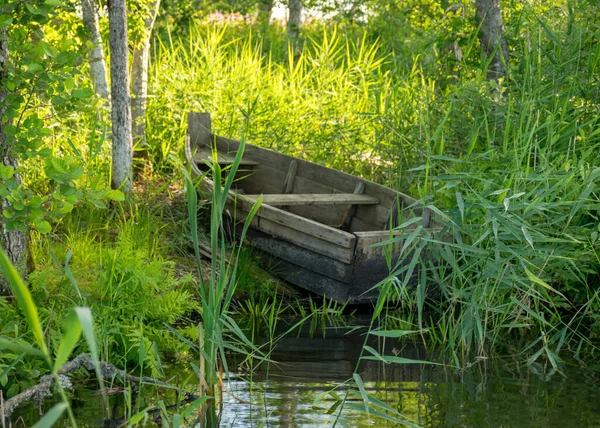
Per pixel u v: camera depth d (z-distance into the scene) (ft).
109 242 23.26
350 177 26.68
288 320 20.62
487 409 13.91
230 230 25.38
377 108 29.43
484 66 24.43
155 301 17.81
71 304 17.15
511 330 19.71
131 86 33.14
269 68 39.88
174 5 41.55
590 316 20.45
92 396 14.57
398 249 21.08
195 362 16.90
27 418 13.41
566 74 22.61
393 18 45.37
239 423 13.20
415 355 17.49
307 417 13.47
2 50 16.38
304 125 34.86
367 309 21.93
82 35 19.86
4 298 16.60
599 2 24.02
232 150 31.42
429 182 23.93
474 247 17.74
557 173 19.48
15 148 15.87
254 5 62.59
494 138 22.18
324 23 61.57
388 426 13.04
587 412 13.73
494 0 25.80
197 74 36.42
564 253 19.22
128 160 27.30
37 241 22.34
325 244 21.79
